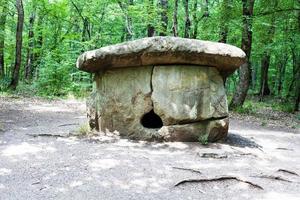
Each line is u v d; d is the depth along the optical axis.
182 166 5.95
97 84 8.53
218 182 5.32
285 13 17.27
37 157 6.20
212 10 21.59
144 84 7.79
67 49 20.69
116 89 8.05
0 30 21.31
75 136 8.00
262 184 5.39
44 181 5.07
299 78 18.23
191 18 20.97
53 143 7.28
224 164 6.29
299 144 8.91
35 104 13.94
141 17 17.80
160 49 7.18
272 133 10.35
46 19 24.44
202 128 7.71
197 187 5.12
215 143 7.69
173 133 7.59
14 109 12.16
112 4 19.66
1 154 6.32
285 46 18.66
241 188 5.19
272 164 6.61
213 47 7.32
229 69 8.09
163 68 7.70
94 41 20.25
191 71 7.67
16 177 5.18
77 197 4.55
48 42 23.33
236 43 20.84
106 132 8.20
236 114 14.36
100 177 5.31
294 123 13.06
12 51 25.17
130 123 7.90
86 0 21.36
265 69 23.95
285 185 5.42
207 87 7.75
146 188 4.97
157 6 18.34
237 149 7.36
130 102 7.88
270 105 20.52
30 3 24.31
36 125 9.42
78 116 11.49
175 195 4.77
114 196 4.64
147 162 6.13
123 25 23.56
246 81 15.37
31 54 24.66
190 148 7.22
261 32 18.81
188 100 7.60
